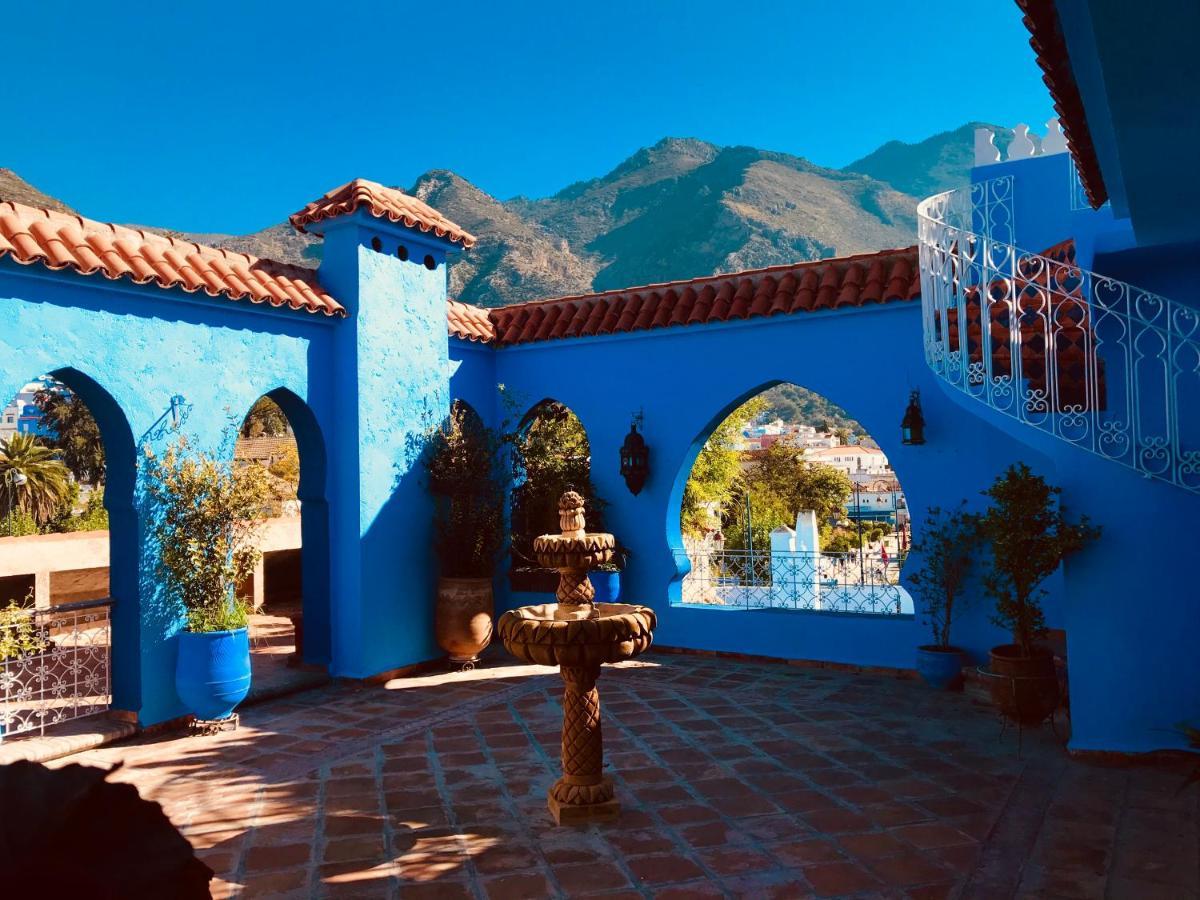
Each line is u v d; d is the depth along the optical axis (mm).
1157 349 7137
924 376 9352
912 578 9328
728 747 6996
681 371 10789
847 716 7836
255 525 8086
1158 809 5539
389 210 9508
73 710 7797
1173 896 4414
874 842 5156
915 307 9391
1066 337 7461
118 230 7871
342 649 9438
